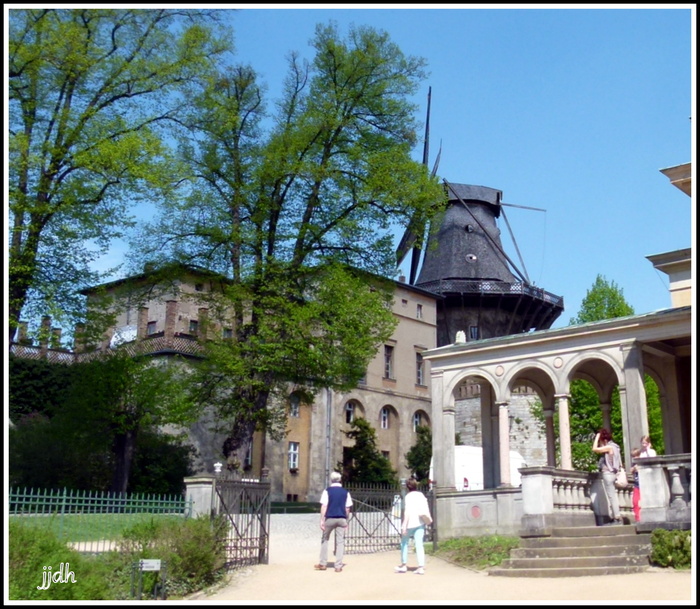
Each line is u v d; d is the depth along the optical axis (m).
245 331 32.25
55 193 25.88
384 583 14.18
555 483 17.62
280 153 31.03
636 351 21.67
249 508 17.45
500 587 12.97
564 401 22.62
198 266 32.38
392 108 33.50
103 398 30.19
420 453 52.31
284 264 31.77
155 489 35.97
